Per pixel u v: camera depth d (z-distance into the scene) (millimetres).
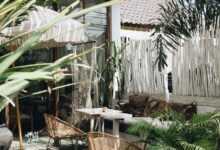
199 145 4500
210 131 4707
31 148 8164
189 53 9305
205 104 8812
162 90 10297
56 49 10078
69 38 6926
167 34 7828
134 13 15195
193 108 8695
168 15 7758
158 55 8391
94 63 9031
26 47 1688
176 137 4617
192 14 7500
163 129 4805
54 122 7445
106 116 7500
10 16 1777
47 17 6258
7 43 1835
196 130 4715
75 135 7426
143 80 10883
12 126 9367
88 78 9180
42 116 10125
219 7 7219
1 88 1513
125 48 11258
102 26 11648
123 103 10586
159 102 9383
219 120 4727
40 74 1596
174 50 9523
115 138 5426
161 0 16344
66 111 10039
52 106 10172
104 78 10578
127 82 11109
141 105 10062
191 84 9320
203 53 8914
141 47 10875
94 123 8492
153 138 4816
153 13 15367
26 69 1708
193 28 7668
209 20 7480
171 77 9977
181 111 8578
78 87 9406
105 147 5453
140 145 5363
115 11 11797
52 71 1716
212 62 8711
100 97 10305
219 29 8109
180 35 7969
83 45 9273
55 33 3605
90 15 11273
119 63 10938
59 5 8906
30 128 9883
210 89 8773
